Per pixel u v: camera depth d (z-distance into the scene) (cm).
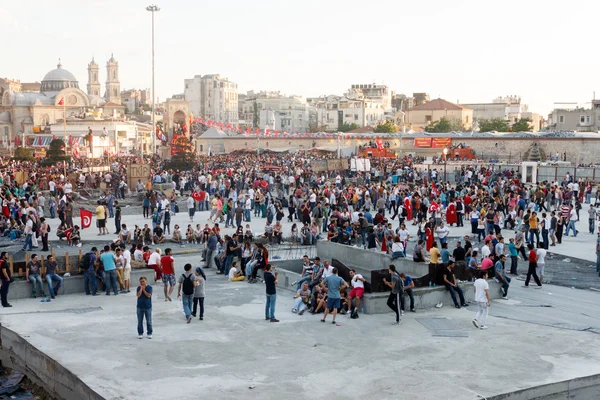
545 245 3488
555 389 1573
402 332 1988
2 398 1698
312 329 2009
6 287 2256
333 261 2431
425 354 1780
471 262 2511
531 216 3538
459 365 1694
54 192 5253
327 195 4731
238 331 1980
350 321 2108
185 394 1476
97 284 2489
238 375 1602
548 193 4856
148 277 2636
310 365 1681
